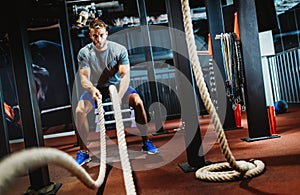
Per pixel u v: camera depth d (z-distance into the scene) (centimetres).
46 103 867
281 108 604
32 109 257
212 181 217
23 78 257
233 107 379
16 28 256
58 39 852
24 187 286
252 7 346
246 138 355
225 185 207
